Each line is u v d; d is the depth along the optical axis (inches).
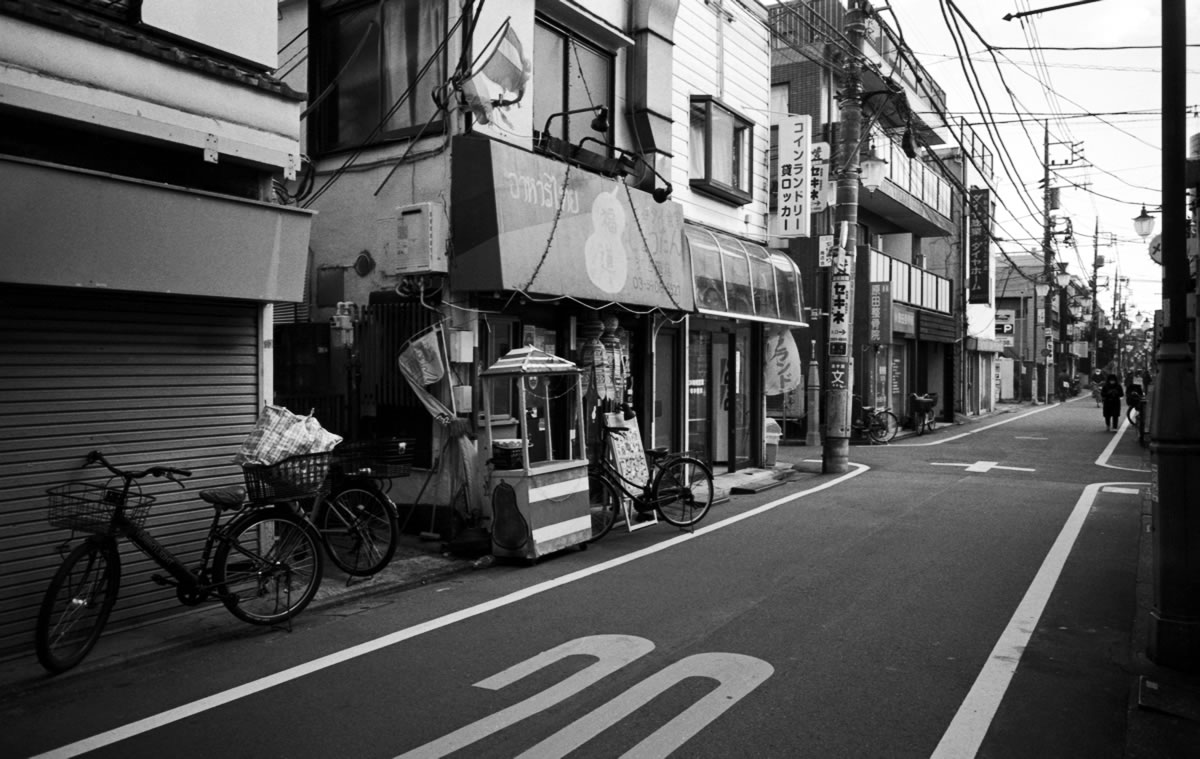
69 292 219.8
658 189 444.8
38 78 203.2
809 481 547.8
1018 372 2096.5
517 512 308.0
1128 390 996.6
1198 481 196.9
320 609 251.4
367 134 374.9
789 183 595.8
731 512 424.8
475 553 317.4
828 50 681.6
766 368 613.0
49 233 201.6
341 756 151.6
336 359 361.1
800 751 153.9
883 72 883.4
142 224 221.0
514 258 334.3
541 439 395.9
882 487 514.6
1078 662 203.6
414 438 347.3
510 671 195.5
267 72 273.1
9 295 208.2
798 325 610.2
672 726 164.2
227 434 259.9
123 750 154.5
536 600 259.4
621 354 416.5
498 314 368.8
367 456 293.0
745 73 581.0
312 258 382.3
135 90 225.0
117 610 227.6
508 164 336.8
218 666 201.2
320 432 250.4
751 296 539.5
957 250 1296.8
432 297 345.1
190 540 248.7
